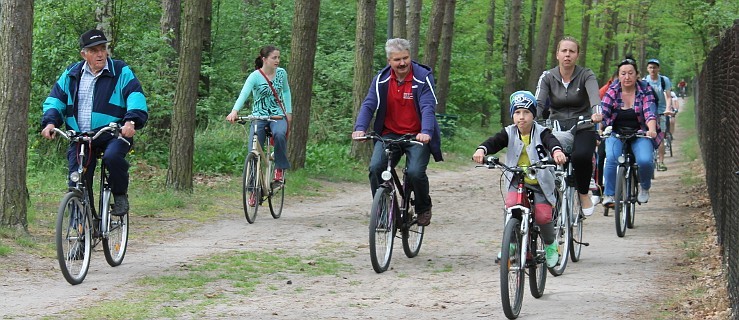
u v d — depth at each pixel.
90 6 17.11
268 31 26.14
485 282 8.09
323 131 23.05
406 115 8.84
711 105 13.10
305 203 14.20
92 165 8.05
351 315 6.75
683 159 24.27
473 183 18.25
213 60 25.11
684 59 32.53
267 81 12.00
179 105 13.89
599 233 11.20
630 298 7.37
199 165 16.91
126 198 8.33
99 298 7.20
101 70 8.10
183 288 7.68
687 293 7.53
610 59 51.09
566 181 8.47
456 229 11.59
